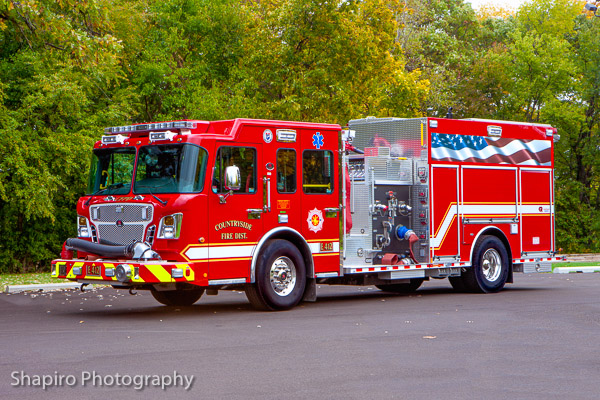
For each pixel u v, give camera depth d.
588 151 40.47
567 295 15.68
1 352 8.84
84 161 24.45
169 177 12.22
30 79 24.73
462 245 15.89
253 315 12.38
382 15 30.61
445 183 15.59
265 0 30.05
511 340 9.62
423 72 42.78
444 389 6.82
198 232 12.07
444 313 12.53
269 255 12.84
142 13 30.20
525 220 17.12
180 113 29.08
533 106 41.25
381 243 14.91
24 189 23.34
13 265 26.83
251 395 6.61
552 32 42.81
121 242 12.51
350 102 29.59
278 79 28.80
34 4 18.62
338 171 13.95
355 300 15.01
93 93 27.02
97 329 10.82
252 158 12.84
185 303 14.34
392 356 8.48
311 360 8.23
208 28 30.97
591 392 6.72
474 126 16.22
